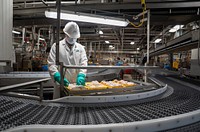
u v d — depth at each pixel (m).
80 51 2.02
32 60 4.56
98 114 0.93
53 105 1.09
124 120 0.82
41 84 1.13
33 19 3.31
